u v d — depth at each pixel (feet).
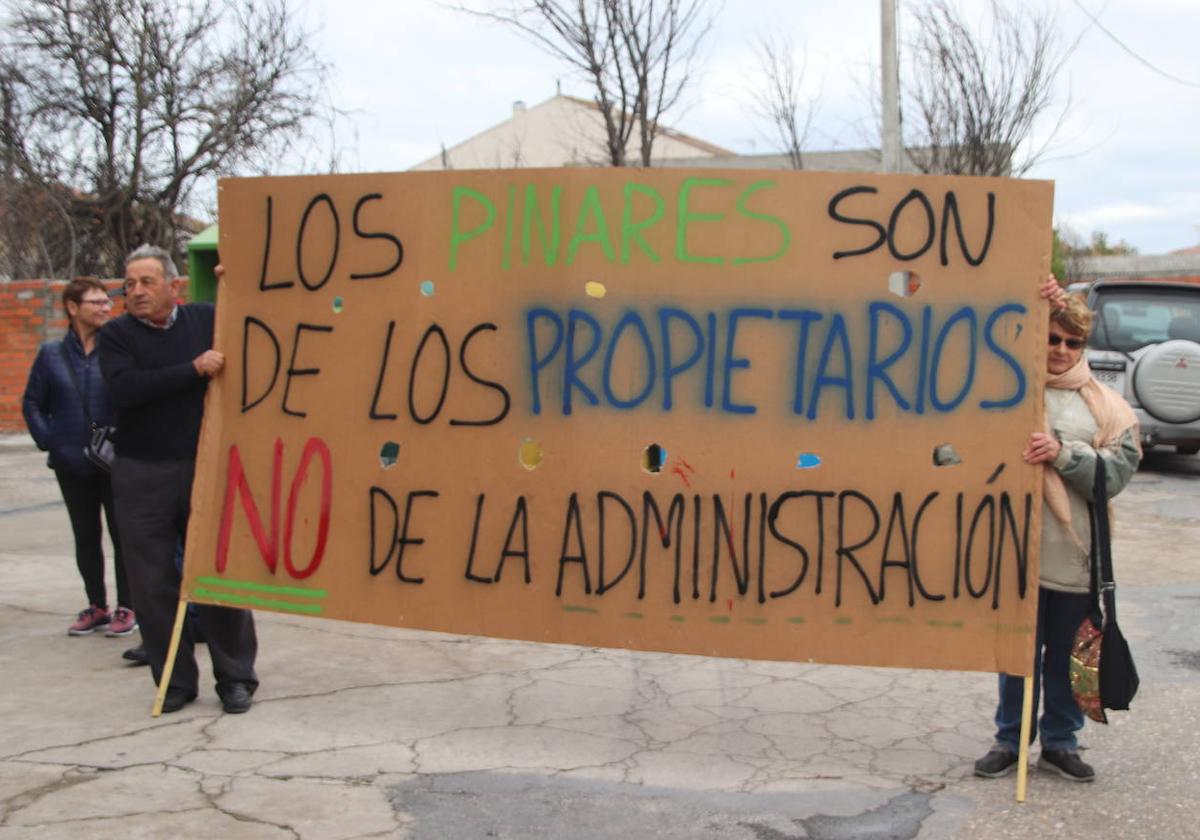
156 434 16.05
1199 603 23.49
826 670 18.78
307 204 15.92
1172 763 14.67
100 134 64.69
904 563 14.44
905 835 12.47
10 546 28.58
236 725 15.65
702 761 14.61
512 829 12.48
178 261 67.26
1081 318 14.14
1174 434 38.60
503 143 152.97
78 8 62.95
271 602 15.96
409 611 15.52
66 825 12.36
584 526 14.99
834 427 14.57
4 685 17.33
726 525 14.73
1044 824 12.78
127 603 20.35
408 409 15.53
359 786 13.58
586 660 19.17
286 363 16.01
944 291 14.42
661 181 14.76
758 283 14.64
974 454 14.33
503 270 15.19
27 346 51.78
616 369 14.90
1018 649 14.05
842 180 14.53
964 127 69.21
